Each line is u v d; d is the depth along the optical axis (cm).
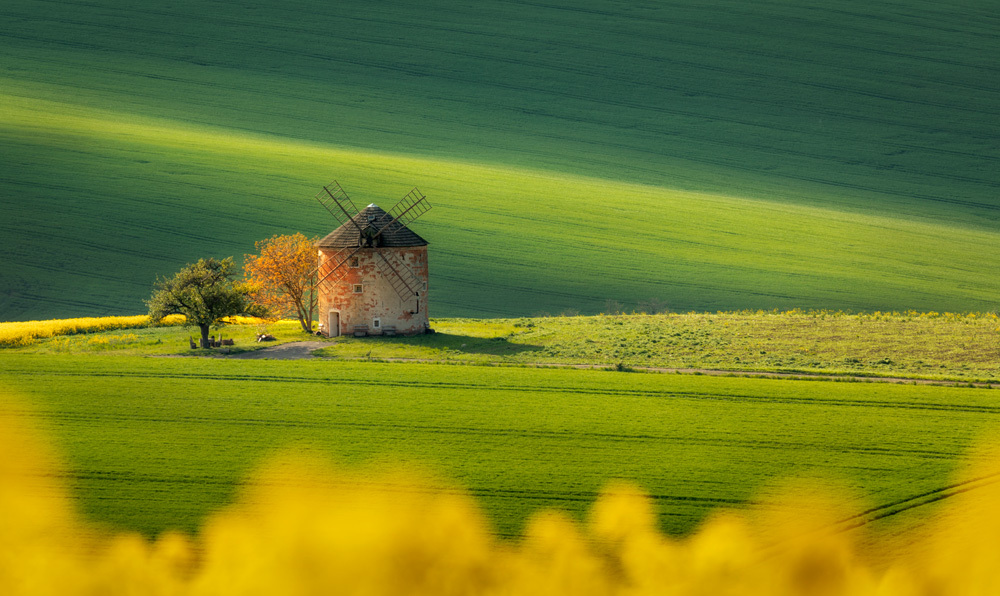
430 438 17475
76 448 16725
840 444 17038
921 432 17588
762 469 15950
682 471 15888
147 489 15012
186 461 16225
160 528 13525
